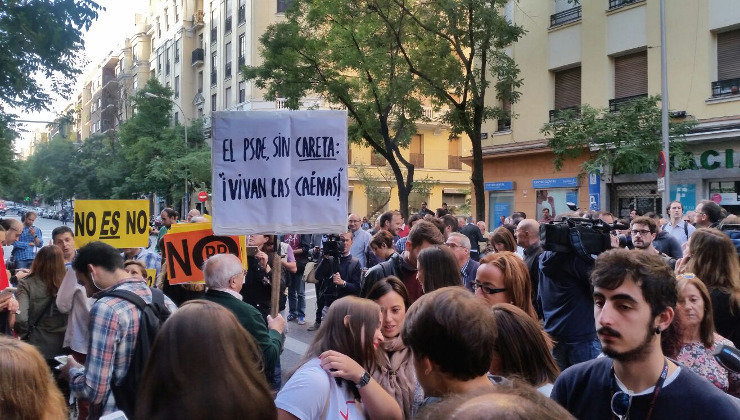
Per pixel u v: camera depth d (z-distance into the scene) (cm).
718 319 369
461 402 106
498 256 384
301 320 1047
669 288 205
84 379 345
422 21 1712
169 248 544
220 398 188
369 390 274
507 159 2219
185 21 4859
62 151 5681
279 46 1844
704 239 383
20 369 193
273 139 482
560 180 2003
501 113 1728
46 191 5847
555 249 469
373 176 3303
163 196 4203
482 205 1694
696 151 1658
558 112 1770
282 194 479
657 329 204
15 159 2556
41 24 1191
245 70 1930
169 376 191
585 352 470
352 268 790
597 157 1577
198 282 541
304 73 1881
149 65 5938
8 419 188
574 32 1958
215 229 474
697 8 1630
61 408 210
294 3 1881
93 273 375
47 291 521
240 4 4034
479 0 1584
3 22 1174
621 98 1830
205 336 196
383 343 320
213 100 4459
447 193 3878
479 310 230
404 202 1903
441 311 227
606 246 463
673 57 1684
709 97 1603
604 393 216
